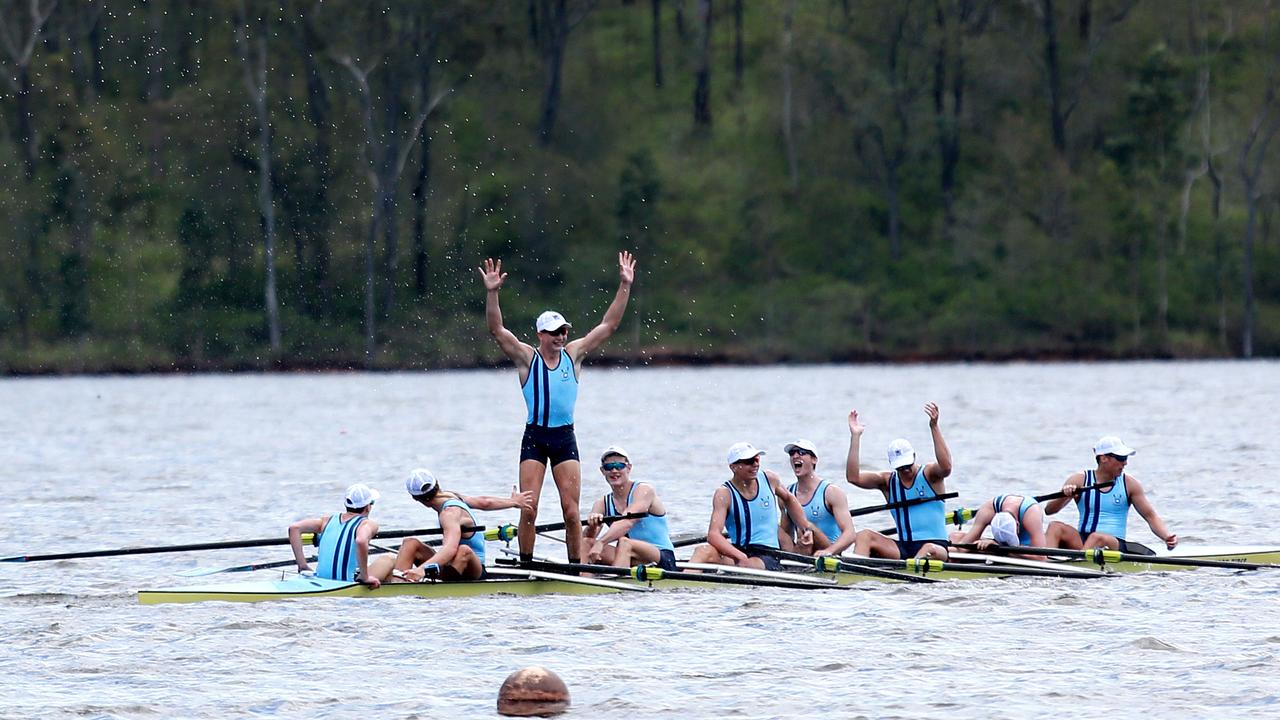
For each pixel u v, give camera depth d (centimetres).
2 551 8088
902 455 7019
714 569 6712
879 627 5750
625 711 4575
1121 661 5134
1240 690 4722
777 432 16425
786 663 5162
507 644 5497
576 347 6700
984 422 17412
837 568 6575
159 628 5816
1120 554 6800
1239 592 6438
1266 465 12112
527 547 6738
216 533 8744
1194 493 10238
